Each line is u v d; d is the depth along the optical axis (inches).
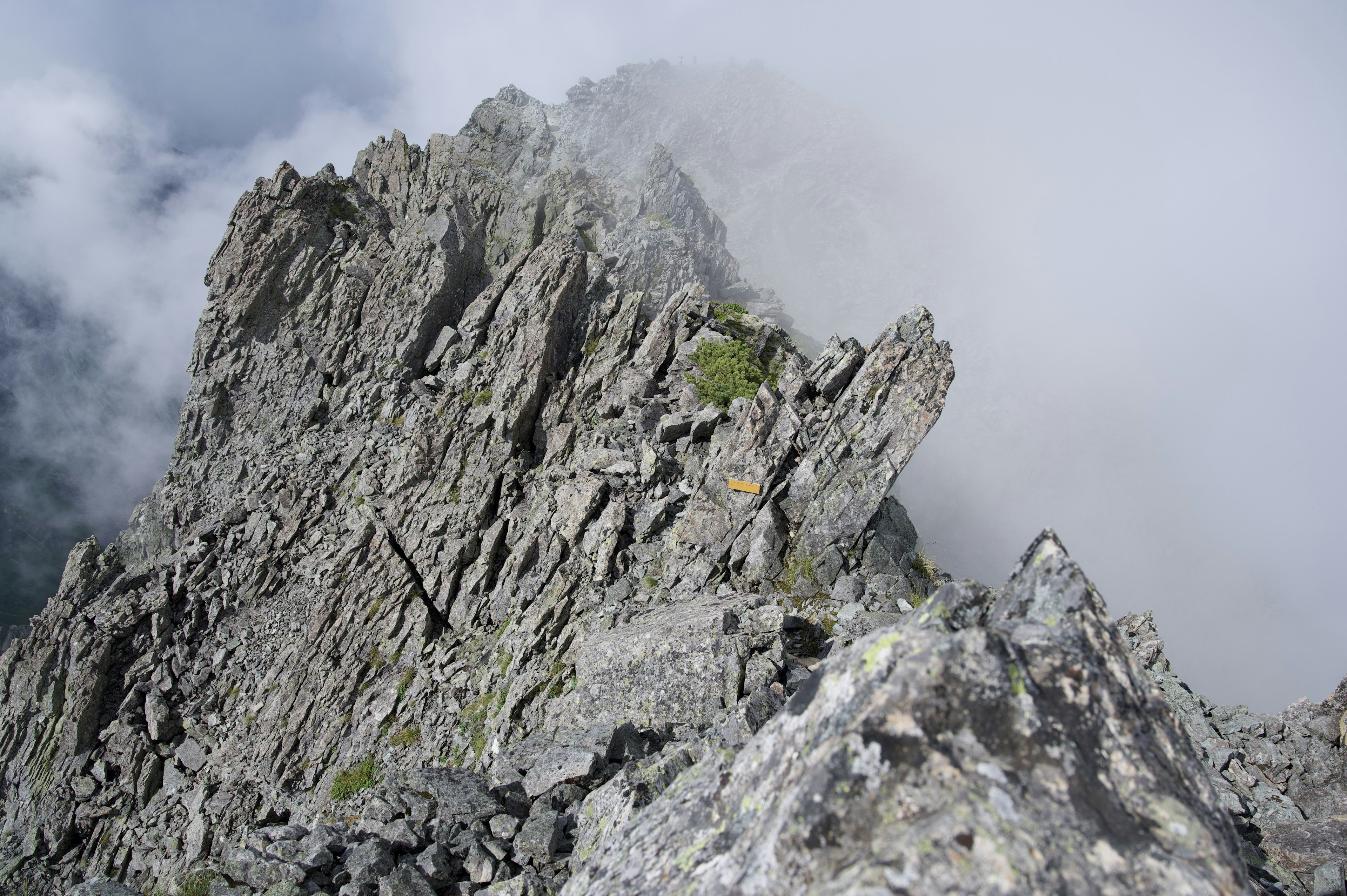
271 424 1868.8
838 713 244.4
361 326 1977.1
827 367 1272.1
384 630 1289.4
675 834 283.0
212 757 1315.2
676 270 2420.0
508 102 3105.3
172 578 1585.9
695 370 1501.0
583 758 663.8
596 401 1553.9
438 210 2156.7
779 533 1078.4
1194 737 757.3
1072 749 222.5
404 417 1790.1
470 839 586.9
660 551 1160.2
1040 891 184.4
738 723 625.6
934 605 294.5
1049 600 284.4
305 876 569.9
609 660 856.3
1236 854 228.1
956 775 212.4
